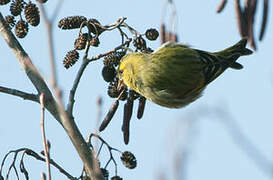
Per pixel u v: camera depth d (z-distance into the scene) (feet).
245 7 26.91
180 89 36.32
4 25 28.14
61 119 25.61
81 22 28.50
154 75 35.09
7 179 25.36
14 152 25.53
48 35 13.10
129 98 29.68
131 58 34.53
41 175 15.97
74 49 28.53
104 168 27.35
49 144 16.60
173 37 29.27
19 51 27.73
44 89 26.25
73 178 25.26
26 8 28.25
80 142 25.43
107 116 29.22
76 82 26.03
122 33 29.17
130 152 27.37
